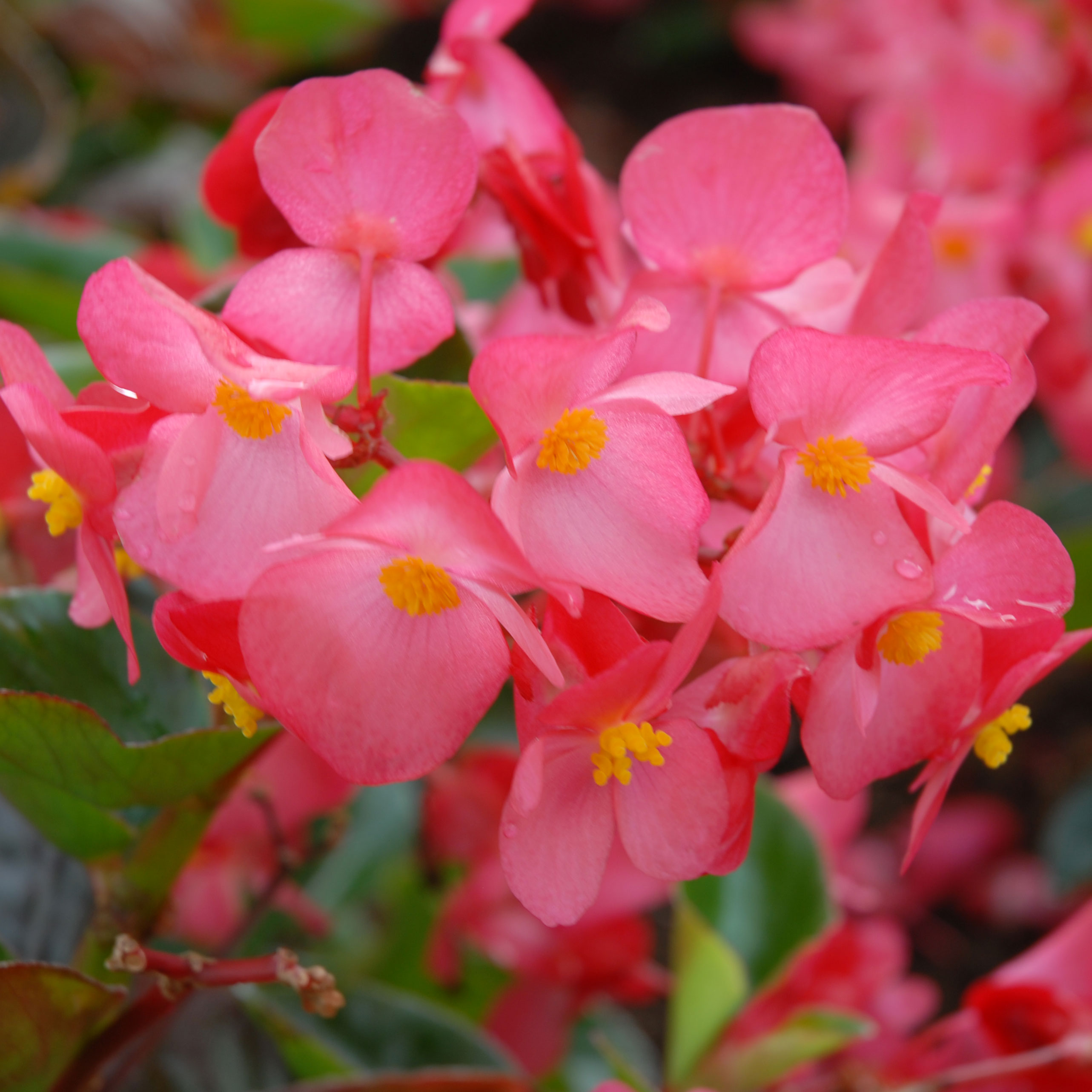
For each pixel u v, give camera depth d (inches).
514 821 17.3
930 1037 22.4
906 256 18.4
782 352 17.2
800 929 23.0
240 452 17.4
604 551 17.4
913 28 39.6
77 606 18.5
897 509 17.6
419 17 62.4
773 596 17.4
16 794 18.8
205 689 19.7
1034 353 32.9
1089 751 40.3
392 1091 20.1
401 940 27.0
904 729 17.8
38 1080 18.8
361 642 17.3
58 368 21.7
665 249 18.7
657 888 23.6
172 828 18.8
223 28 43.8
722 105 62.0
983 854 38.7
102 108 41.5
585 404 17.4
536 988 25.4
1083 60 33.6
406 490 16.6
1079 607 29.6
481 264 26.1
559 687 17.3
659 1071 31.1
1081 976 22.9
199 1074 21.1
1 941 20.0
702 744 17.3
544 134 19.7
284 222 19.6
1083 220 31.1
